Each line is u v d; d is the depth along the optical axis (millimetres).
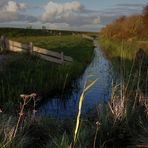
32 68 13758
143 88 8758
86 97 11453
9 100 9203
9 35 50562
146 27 40812
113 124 6312
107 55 30281
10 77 11797
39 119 6770
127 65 14656
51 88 12312
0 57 15188
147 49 22641
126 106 6699
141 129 6000
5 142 4910
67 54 24922
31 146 5766
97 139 5941
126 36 42156
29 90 10984
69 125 6816
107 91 12430
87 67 20984
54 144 5328
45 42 35719
